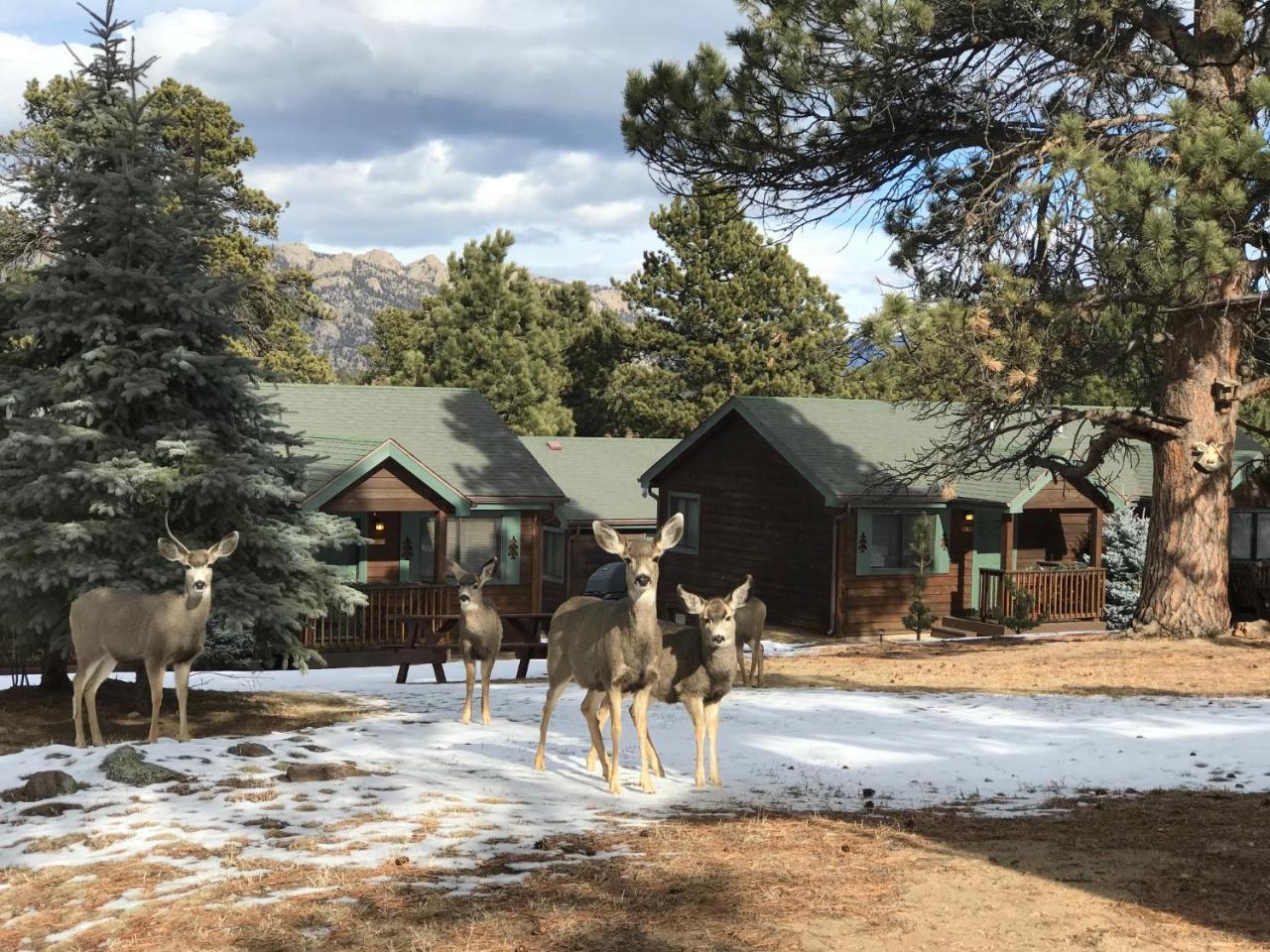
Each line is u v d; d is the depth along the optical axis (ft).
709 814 33.55
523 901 25.23
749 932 23.38
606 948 22.58
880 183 81.71
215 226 58.95
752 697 57.72
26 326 54.24
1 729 50.88
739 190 83.05
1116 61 73.46
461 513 95.35
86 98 56.75
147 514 54.39
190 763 39.09
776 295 191.21
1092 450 82.28
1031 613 103.40
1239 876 27.32
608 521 129.39
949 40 74.08
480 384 182.80
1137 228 61.72
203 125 168.14
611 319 211.82
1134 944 22.85
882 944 22.79
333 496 89.10
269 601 54.24
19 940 24.44
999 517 112.47
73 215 55.57
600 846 29.63
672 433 193.26
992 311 70.59
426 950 22.56
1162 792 36.83
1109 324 68.44
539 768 39.58
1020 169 76.13
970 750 43.65
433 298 198.08
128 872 28.12
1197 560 81.87
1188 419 80.84
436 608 88.74
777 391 185.88
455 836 30.68
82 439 53.21
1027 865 28.17
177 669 44.21
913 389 76.48
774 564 113.09
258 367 56.70
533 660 87.25
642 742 36.29
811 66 73.77
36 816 33.35
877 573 107.14
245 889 26.53
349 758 41.19
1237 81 73.97
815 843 30.07
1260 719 50.01
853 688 62.49
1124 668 68.44
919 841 30.32
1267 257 71.26
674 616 112.98
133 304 54.24
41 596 52.60
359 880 26.96
